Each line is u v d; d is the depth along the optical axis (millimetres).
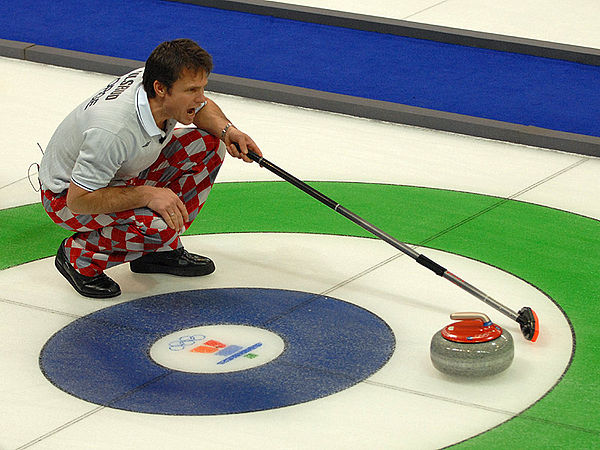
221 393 17906
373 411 17344
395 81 36062
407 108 32781
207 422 17078
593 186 27828
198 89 18891
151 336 19859
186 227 21766
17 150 30328
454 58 38406
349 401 17656
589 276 22344
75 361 19000
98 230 20688
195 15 42938
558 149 30531
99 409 17516
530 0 44344
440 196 26922
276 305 20969
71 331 20062
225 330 20016
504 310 19359
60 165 20188
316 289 21672
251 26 41750
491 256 23344
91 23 41875
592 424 16906
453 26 40688
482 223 25188
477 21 41375
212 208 26078
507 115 33031
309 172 28672
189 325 20219
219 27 41531
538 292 21609
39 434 16859
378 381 18250
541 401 17578
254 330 20000
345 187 27516
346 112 33344
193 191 21344
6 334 19969
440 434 16656
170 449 16406
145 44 39531
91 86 35656
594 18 41844
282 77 36344
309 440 16547
